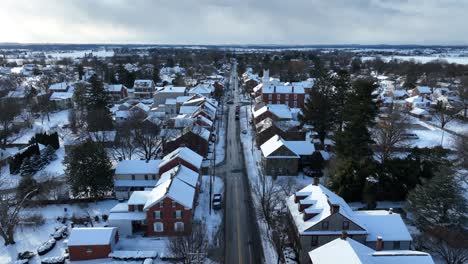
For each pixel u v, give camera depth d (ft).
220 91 562.66
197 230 174.70
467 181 206.49
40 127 379.35
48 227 187.01
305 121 313.53
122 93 538.88
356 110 224.33
